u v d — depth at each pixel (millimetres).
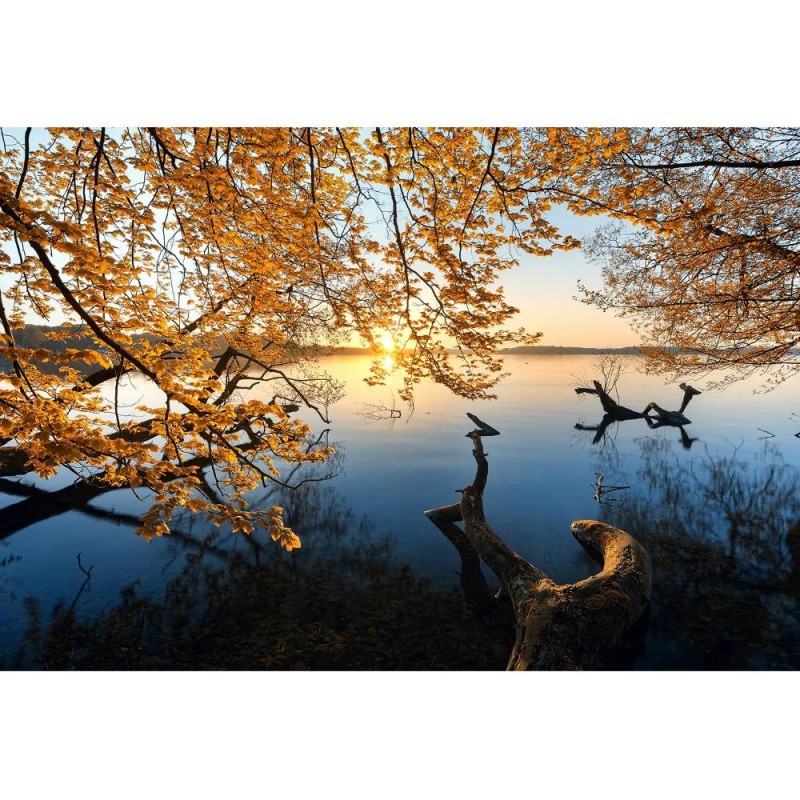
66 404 3068
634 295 8898
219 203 3992
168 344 3586
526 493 14219
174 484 3141
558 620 6332
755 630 6922
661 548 10055
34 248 2248
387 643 6656
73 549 9891
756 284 7168
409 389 7422
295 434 4035
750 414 30344
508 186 4066
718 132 5762
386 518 12211
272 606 7680
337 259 5211
